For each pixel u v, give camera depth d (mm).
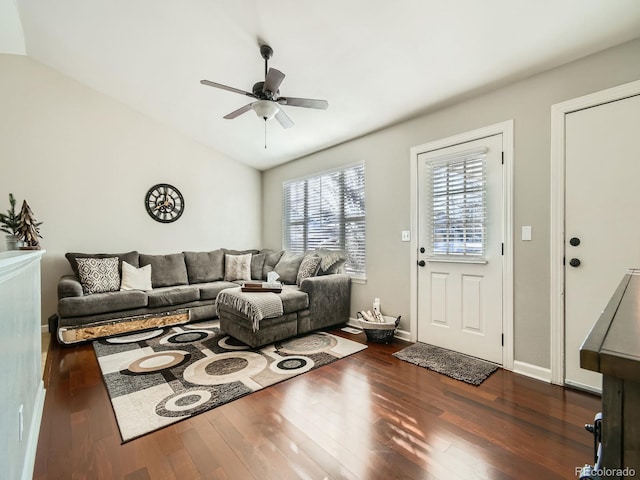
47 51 3346
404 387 2176
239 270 4660
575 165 2150
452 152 2859
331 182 4227
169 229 4570
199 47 2869
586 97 2100
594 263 2076
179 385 2193
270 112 2545
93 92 3938
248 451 1522
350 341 3164
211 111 3979
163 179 4500
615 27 1857
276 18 2324
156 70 3330
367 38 2307
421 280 3109
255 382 2240
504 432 1664
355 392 2105
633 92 1924
